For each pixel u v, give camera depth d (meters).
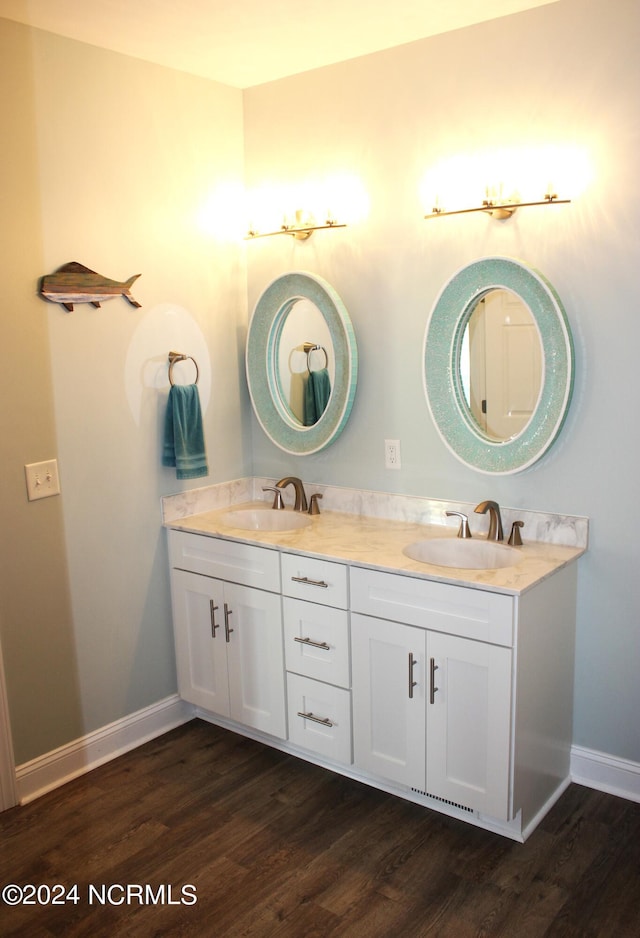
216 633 2.96
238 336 3.27
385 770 2.56
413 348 2.82
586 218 2.38
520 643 2.19
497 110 2.50
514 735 2.23
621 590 2.48
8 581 2.56
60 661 2.74
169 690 3.15
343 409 2.98
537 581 2.22
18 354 2.51
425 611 2.34
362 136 2.83
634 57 2.23
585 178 2.37
